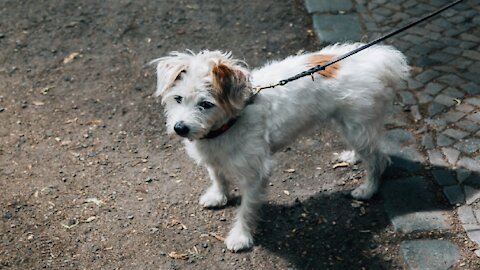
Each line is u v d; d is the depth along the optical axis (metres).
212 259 1.62
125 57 2.20
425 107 1.94
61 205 1.72
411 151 1.83
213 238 1.66
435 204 1.70
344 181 1.79
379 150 1.71
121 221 1.69
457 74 2.04
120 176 1.81
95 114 2.00
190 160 1.85
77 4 2.43
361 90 1.62
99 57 2.20
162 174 1.81
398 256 1.60
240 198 1.76
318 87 1.61
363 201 1.73
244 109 1.55
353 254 1.62
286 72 1.61
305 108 1.61
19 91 2.07
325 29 2.27
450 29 2.23
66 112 2.00
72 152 1.87
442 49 2.14
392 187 1.74
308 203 1.73
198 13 2.39
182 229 1.68
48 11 2.39
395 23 2.28
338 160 1.84
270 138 1.60
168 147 1.89
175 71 1.49
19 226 1.67
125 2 2.44
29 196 1.74
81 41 2.27
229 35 2.29
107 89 2.08
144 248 1.64
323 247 1.63
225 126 1.54
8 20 2.35
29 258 1.60
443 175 1.76
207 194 1.74
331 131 1.92
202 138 1.57
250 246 1.64
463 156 1.80
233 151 1.57
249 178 1.60
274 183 1.79
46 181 1.79
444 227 1.65
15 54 2.21
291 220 1.69
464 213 1.67
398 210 1.69
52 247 1.63
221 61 1.49
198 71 1.48
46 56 2.20
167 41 2.26
